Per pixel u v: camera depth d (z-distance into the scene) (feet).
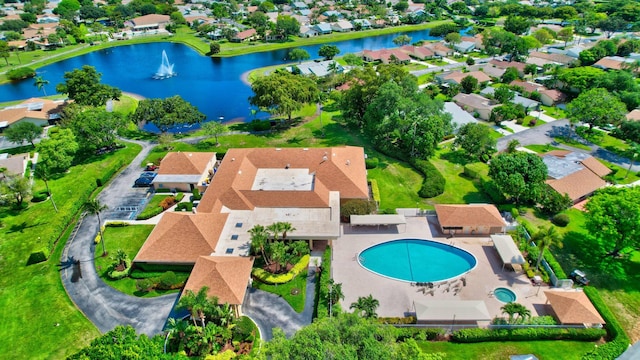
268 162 300.81
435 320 185.68
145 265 222.07
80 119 347.56
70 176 322.14
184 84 568.82
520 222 253.65
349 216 258.98
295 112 458.50
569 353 175.01
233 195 259.80
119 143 380.78
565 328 182.39
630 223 209.67
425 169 314.76
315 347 132.46
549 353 175.11
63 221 260.01
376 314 183.52
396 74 395.34
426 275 221.05
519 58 611.88
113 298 206.59
